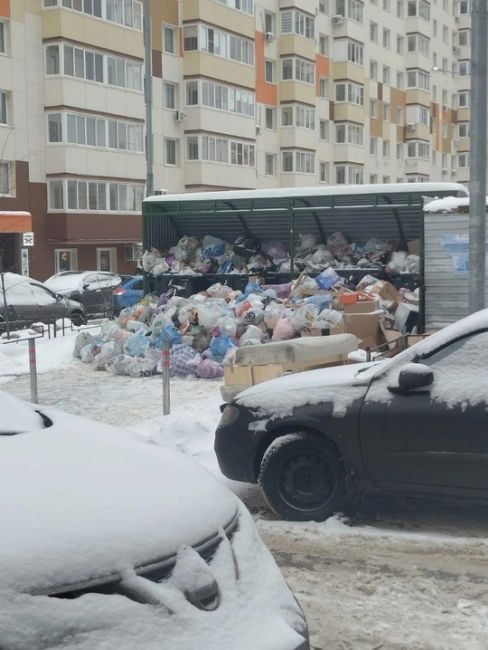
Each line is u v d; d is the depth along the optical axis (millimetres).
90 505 2912
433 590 4699
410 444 5535
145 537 2818
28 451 3426
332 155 55188
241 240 17266
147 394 11336
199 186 42750
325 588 4773
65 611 2545
